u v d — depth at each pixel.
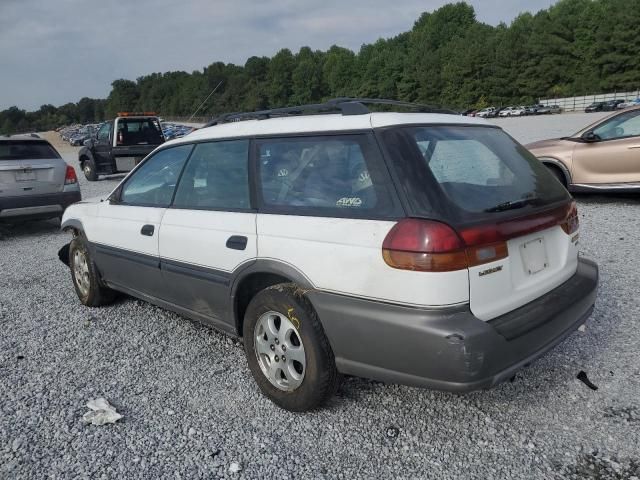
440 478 2.65
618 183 8.44
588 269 3.50
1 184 8.66
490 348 2.56
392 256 2.63
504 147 3.35
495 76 85.69
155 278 4.19
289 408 3.23
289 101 116.06
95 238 4.86
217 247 3.52
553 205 3.17
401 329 2.62
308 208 3.07
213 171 3.77
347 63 111.69
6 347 4.43
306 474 2.71
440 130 3.09
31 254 8.02
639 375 3.46
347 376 3.62
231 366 3.91
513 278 2.84
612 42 72.12
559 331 2.99
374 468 2.74
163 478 2.73
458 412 3.19
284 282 3.33
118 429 3.16
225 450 2.93
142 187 4.48
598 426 2.99
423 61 96.31
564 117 50.12
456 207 2.68
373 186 2.82
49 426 3.22
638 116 8.34
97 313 5.14
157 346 4.31
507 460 2.75
